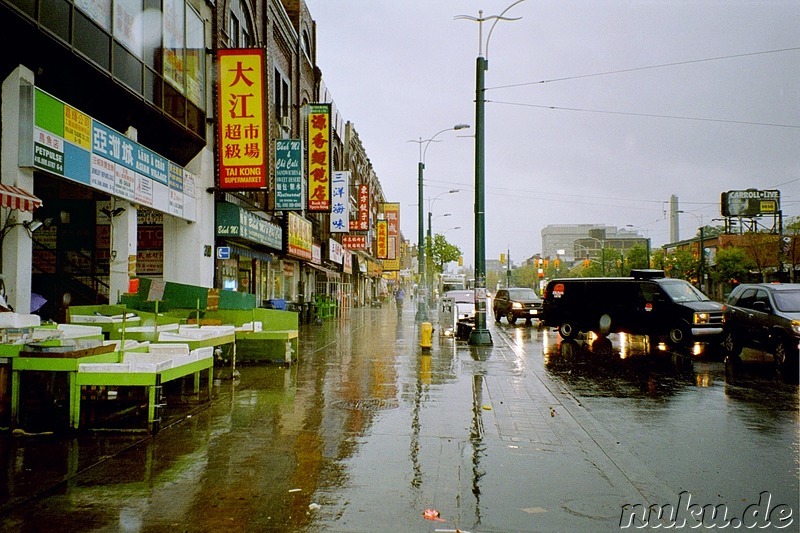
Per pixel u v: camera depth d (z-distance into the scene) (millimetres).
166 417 7594
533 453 6355
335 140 36844
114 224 12469
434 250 72688
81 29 9922
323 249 34438
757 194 64062
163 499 4758
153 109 12773
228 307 12688
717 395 9891
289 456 6039
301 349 16062
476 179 17484
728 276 51125
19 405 6746
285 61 25484
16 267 8992
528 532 4320
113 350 7301
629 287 18781
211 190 16438
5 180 8797
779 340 12820
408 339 19250
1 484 4992
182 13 14375
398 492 5078
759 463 6141
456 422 7691
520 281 129875
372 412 8188
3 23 8250
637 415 8359
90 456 5828
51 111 9352
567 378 11594
